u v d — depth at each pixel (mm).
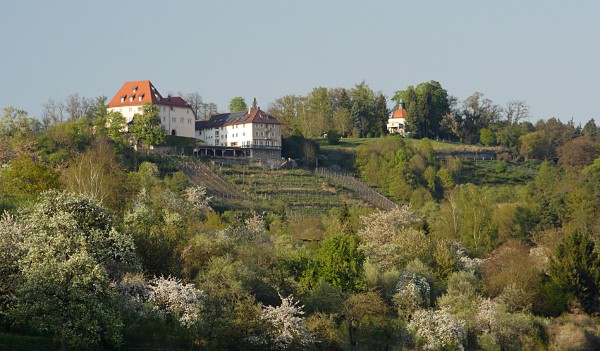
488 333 123875
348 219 195125
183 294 101125
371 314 118875
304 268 132625
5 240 91625
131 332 94000
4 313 85062
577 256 150625
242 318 100562
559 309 144500
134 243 110625
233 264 115750
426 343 117812
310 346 104938
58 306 85062
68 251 91438
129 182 180875
